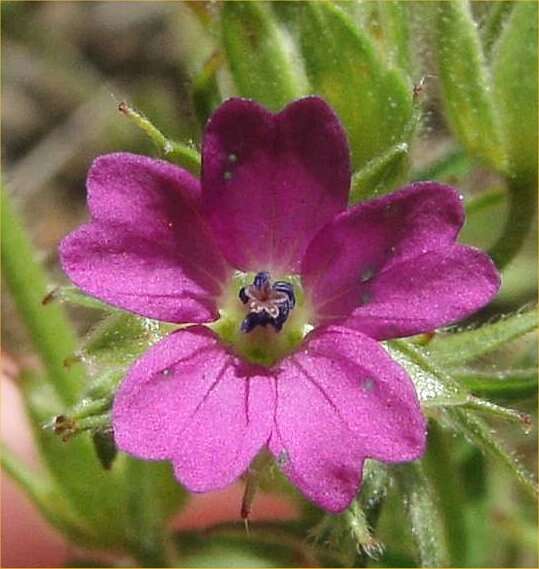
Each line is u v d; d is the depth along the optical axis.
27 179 0.10
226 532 0.06
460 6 0.05
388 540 0.05
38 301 0.05
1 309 0.06
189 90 0.05
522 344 0.05
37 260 0.05
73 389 0.05
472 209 0.05
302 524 0.05
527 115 0.05
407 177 0.05
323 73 0.05
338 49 0.05
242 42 0.05
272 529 0.05
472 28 0.05
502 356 0.05
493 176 0.06
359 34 0.05
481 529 0.06
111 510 0.05
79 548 0.06
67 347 0.05
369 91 0.05
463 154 0.05
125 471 0.05
